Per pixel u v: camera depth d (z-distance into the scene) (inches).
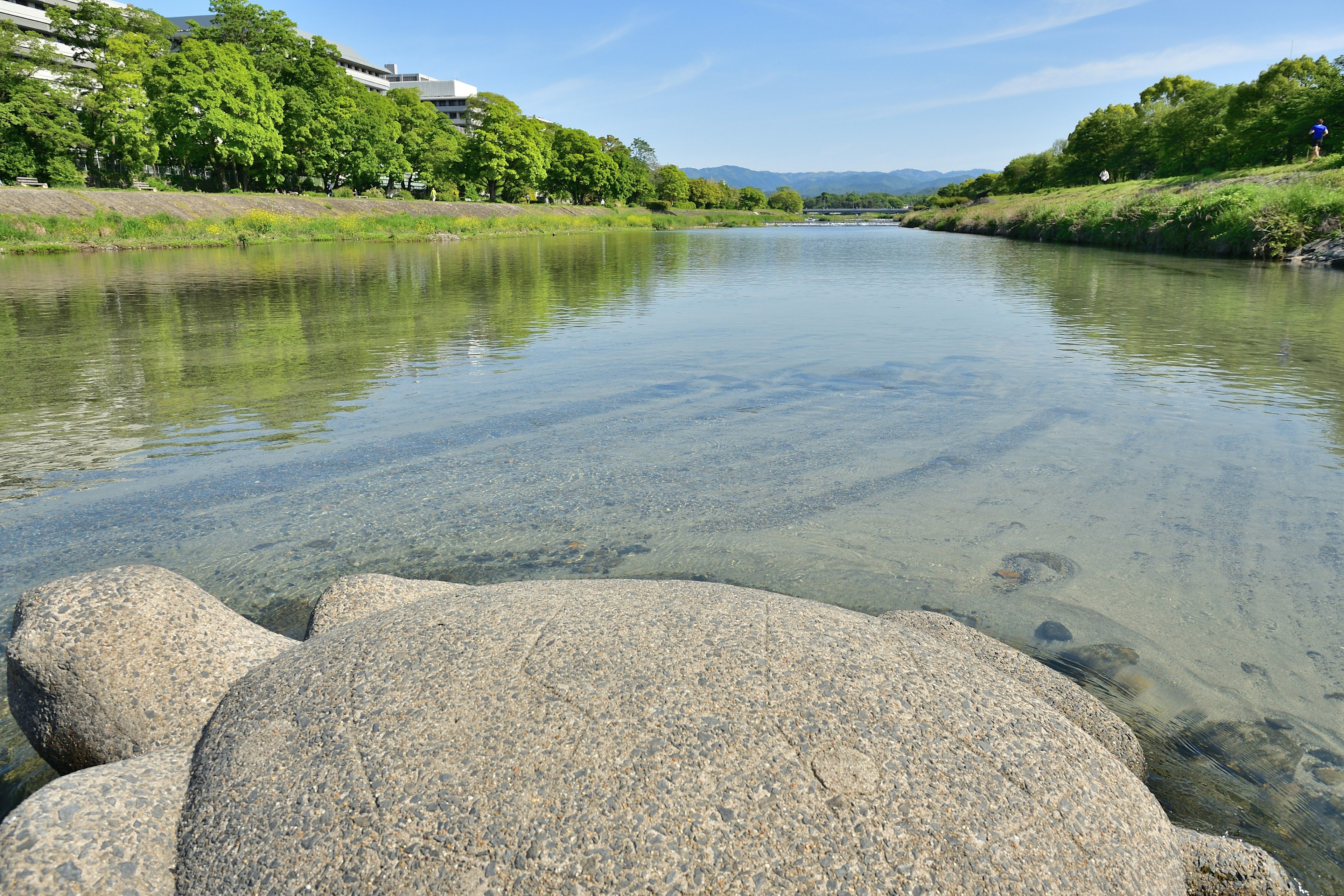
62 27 1710.1
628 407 262.8
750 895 51.7
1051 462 203.6
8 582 138.6
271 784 61.1
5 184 1358.3
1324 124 1282.0
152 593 88.2
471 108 2699.3
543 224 2311.8
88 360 342.6
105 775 66.4
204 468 200.2
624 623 75.7
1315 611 127.8
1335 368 312.3
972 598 132.9
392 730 63.1
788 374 313.3
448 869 53.4
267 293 621.9
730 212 4168.3
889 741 61.9
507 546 154.1
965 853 54.9
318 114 1893.5
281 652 87.7
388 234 1718.8
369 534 159.9
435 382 301.1
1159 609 129.0
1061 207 1640.0
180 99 1539.1
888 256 1176.2
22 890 56.2
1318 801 86.7
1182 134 1893.5
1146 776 89.9
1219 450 211.6
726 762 59.1
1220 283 632.4
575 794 56.9
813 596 134.2
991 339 394.3
